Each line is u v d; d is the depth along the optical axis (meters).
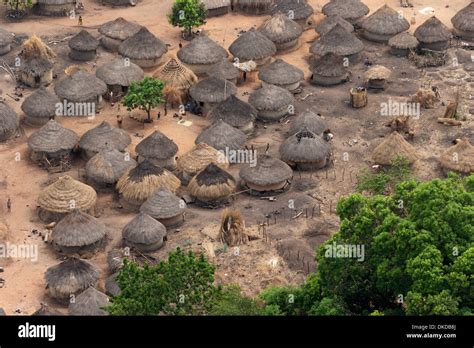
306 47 135.50
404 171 101.94
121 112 118.31
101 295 84.25
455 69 128.38
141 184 99.00
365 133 113.69
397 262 69.81
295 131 111.00
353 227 73.44
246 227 95.50
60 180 98.25
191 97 118.75
